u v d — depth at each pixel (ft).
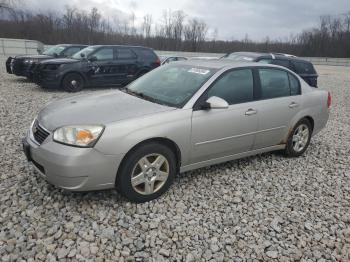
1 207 10.53
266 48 197.47
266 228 10.46
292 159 16.58
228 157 13.78
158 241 9.45
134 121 10.73
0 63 67.46
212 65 14.08
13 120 20.92
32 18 148.36
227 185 13.14
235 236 9.96
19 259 8.39
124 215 10.52
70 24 155.43
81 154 9.89
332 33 211.41
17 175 12.69
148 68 38.96
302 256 9.35
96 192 11.71
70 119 10.70
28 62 38.65
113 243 9.24
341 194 13.23
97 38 157.58
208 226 10.35
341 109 33.12
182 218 10.65
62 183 10.09
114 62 36.42
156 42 174.19
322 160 16.85
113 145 10.22
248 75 14.14
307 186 13.69
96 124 10.30
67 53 43.24
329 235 10.41
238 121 13.30
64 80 33.76
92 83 35.58
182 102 12.15
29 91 33.37
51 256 8.58
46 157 10.14
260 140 14.60
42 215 10.25
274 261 9.07
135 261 8.66
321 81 67.31
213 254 9.12
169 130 11.27
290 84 15.94
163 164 11.63
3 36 143.13
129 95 13.39
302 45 208.85
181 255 9.00
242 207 11.61
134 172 10.91
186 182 13.12
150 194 11.39
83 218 10.23
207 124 12.30
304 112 16.21
